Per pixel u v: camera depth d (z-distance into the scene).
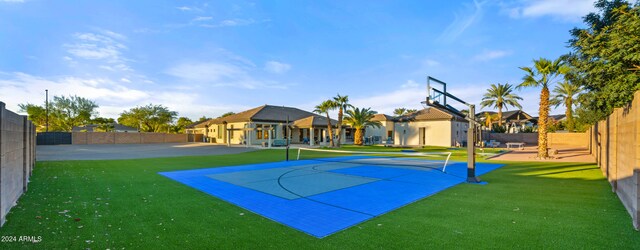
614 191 7.86
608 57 10.37
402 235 4.51
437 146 35.75
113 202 6.62
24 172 7.62
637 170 4.85
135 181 9.65
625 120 6.49
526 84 19.05
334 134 42.38
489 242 4.19
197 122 64.44
